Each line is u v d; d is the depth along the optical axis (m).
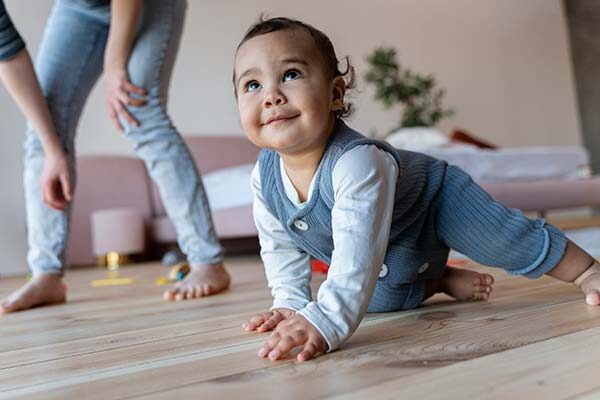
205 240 1.44
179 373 0.63
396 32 5.04
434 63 5.23
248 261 2.81
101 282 2.10
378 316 0.93
